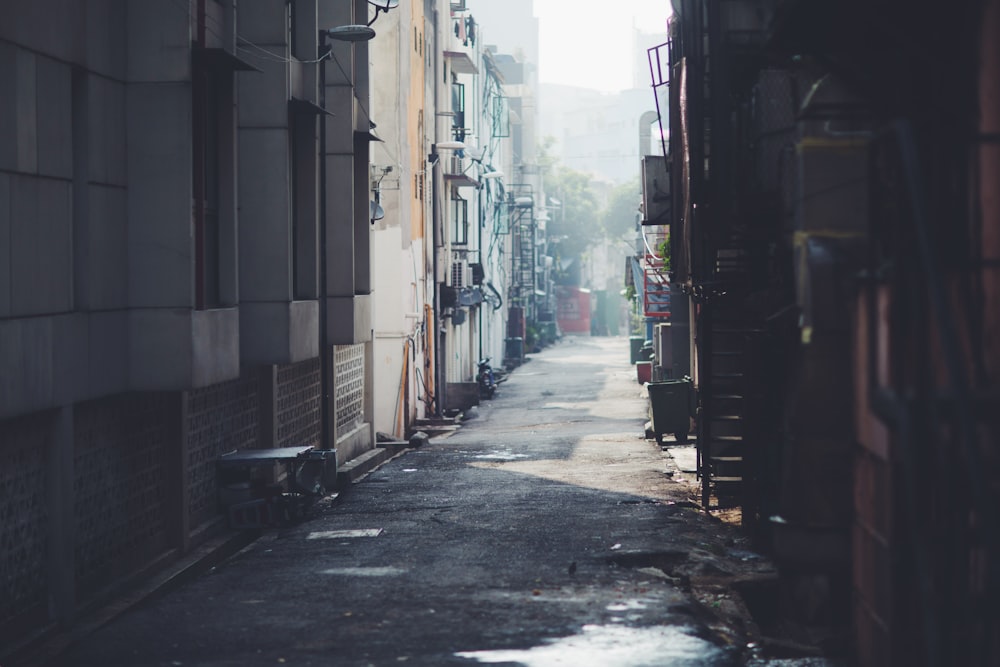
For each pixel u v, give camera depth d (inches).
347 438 899.4
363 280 855.1
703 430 620.1
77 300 443.5
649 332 2089.1
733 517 608.1
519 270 3041.3
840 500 331.3
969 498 234.2
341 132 780.6
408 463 917.2
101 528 468.1
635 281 1491.1
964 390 199.2
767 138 427.8
